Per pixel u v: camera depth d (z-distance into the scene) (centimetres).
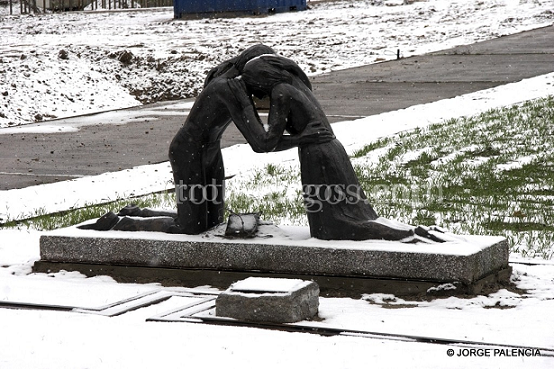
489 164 2002
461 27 4906
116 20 6097
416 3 6031
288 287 945
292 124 1114
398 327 903
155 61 3953
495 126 2412
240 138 2577
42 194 1894
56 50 4172
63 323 939
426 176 1920
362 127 2581
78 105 3434
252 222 1148
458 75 3491
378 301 1027
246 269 1109
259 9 5878
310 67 3962
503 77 3366
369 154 2180
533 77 3291
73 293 1080
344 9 6047
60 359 817
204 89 1148
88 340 875
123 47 4359
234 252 1112
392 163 2067
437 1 6022
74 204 1783
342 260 1063
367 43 4547
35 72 3634
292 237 1124
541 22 4897
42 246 1212
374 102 3042
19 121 3156
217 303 955
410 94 3158
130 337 880
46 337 888
